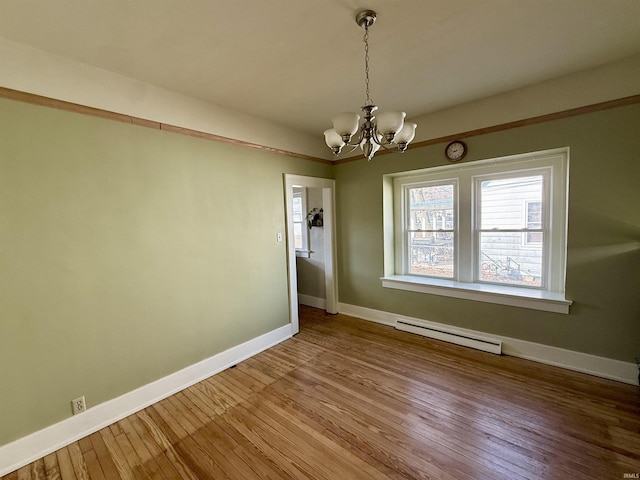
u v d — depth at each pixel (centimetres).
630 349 233
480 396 226
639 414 199
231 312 294
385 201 379
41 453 183
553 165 277
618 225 231
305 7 153
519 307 284
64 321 193
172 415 218
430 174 358
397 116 157
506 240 313
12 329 175
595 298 245
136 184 225
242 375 272
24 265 178
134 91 224
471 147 297
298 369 279
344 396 232
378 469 164
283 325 348
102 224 209
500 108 276
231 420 210
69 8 147
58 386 191
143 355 231
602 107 230
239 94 257
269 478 161
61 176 190
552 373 255
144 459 178
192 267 262
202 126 267
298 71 221
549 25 174
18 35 167
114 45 181
